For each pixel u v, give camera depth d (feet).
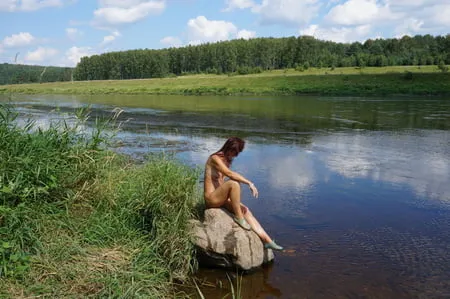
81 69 349.00
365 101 108.58
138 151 39.47
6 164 16.22
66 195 17.70
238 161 35.73
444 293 14.79
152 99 130.93
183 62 355.97
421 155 38.32
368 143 44.98
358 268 16.61
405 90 134.10
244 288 15.28
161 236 16.52
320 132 53.67
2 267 12.91
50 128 19.61
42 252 14.20
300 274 16.21
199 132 53.67
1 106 19.40
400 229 20.71
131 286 13.21
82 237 15.69
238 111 83.87
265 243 17.49
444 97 119.55
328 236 19.80
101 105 104.37
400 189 27.50
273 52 329.11
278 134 51.93
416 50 341.21
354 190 27.25
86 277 13.50
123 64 333.62
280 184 28.58
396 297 14.53
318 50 347.56
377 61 259.60
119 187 19.30
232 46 339.16
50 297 12.24
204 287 15.37
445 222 21.70
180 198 18.58
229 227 17.19
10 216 14.53
